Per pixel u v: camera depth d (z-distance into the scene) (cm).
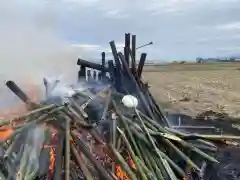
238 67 5403
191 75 4153
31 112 699
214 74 4250
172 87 3006
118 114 744
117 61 920
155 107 902
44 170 600
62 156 604
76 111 737
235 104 2119
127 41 945
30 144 629
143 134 723
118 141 695
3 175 593
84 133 677
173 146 727
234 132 1231
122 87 890
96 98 812
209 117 1505
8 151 618
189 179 699
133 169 655
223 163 816
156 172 673
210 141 782
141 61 940
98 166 610
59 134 635
